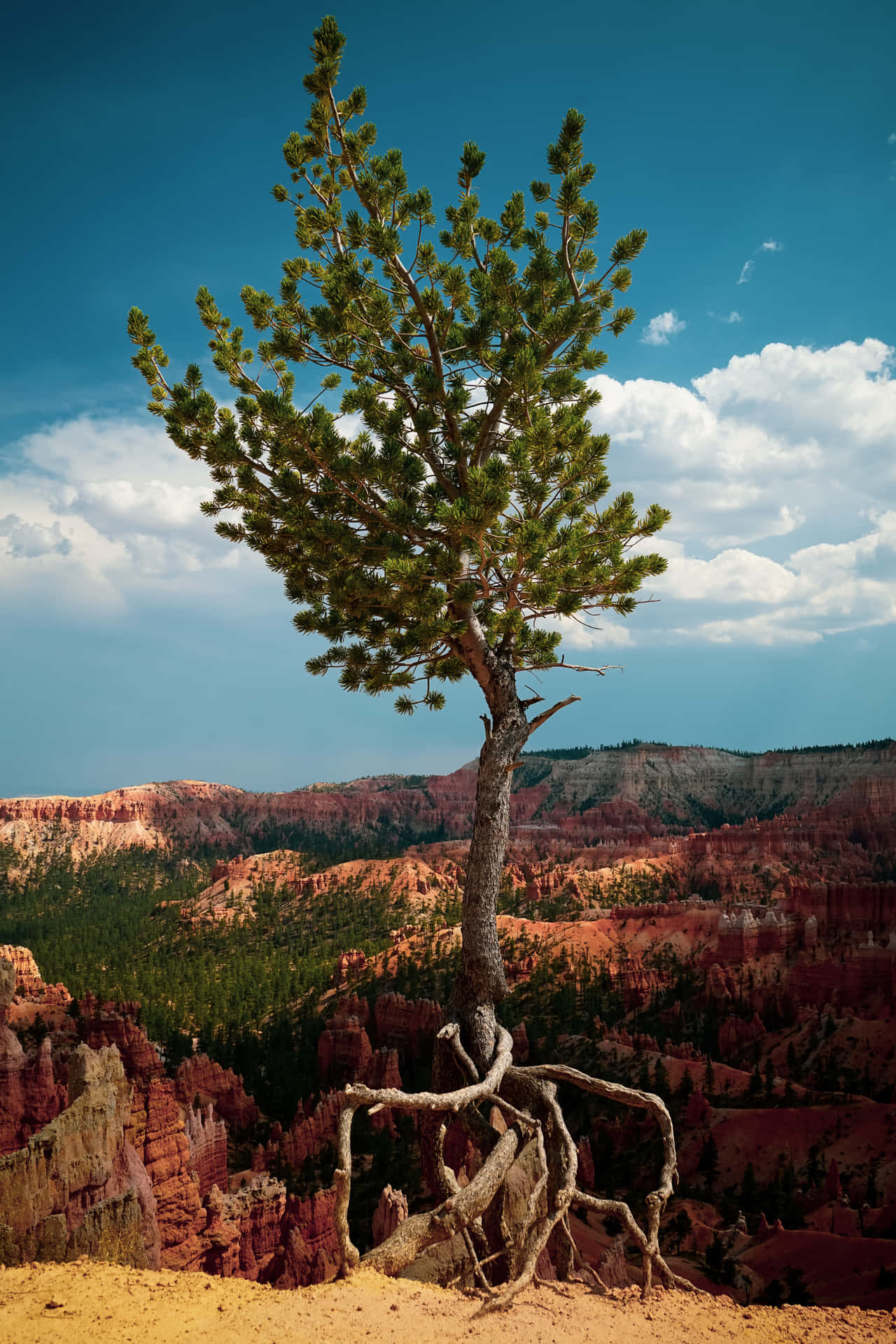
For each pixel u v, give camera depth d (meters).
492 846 13.36
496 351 14.05
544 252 14.41
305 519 13.90
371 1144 79.31
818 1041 104.12
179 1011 145.25
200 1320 7.02
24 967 98.31
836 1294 50.69
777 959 134.62
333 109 14.49
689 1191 72.88
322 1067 111.75
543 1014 132.12
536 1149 10.15
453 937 169.25
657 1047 108.44
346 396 13.70
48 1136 24.06
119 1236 23.98
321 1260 40.81
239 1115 86.38
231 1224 38.53
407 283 14.48
